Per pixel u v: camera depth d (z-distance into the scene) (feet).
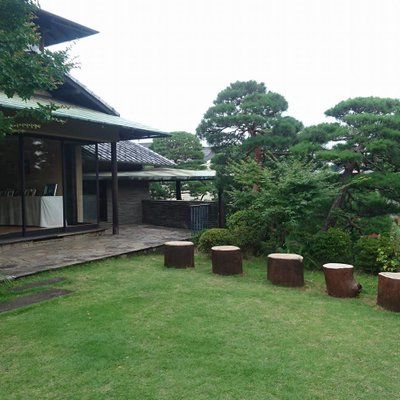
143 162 48.62
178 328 13.67
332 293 18.25
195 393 9.54
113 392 9.60
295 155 28.48
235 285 20.06
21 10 14.75
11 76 13.98
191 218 38.83
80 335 12.94
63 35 34.04
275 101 34.42
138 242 31.58
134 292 18.13
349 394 9.61
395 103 28.91
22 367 10.89
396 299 15.96
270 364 11.03
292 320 14.75
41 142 34.58
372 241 23.44
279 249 25.91
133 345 12.19
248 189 28.30
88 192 45.01
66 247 28.86
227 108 34.27
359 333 13.52
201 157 82.38
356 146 27.63
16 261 23.65
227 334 13.20
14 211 33.50
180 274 22.27
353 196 28.78
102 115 33.86
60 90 35.06
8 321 14.28
